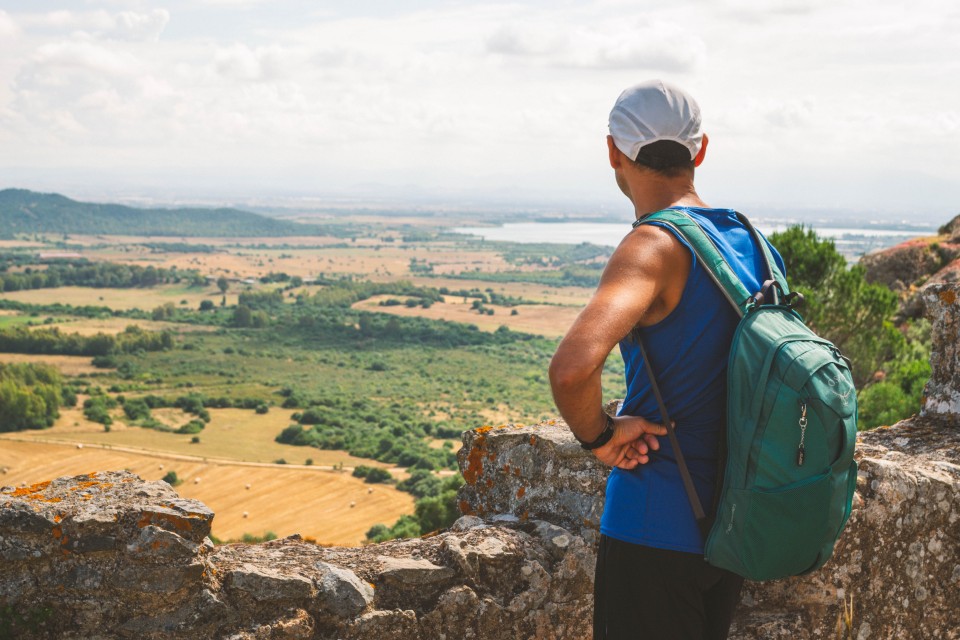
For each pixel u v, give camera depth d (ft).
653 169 6.23
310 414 479.00
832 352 5.61
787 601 8.63
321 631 6.63
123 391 545.44
